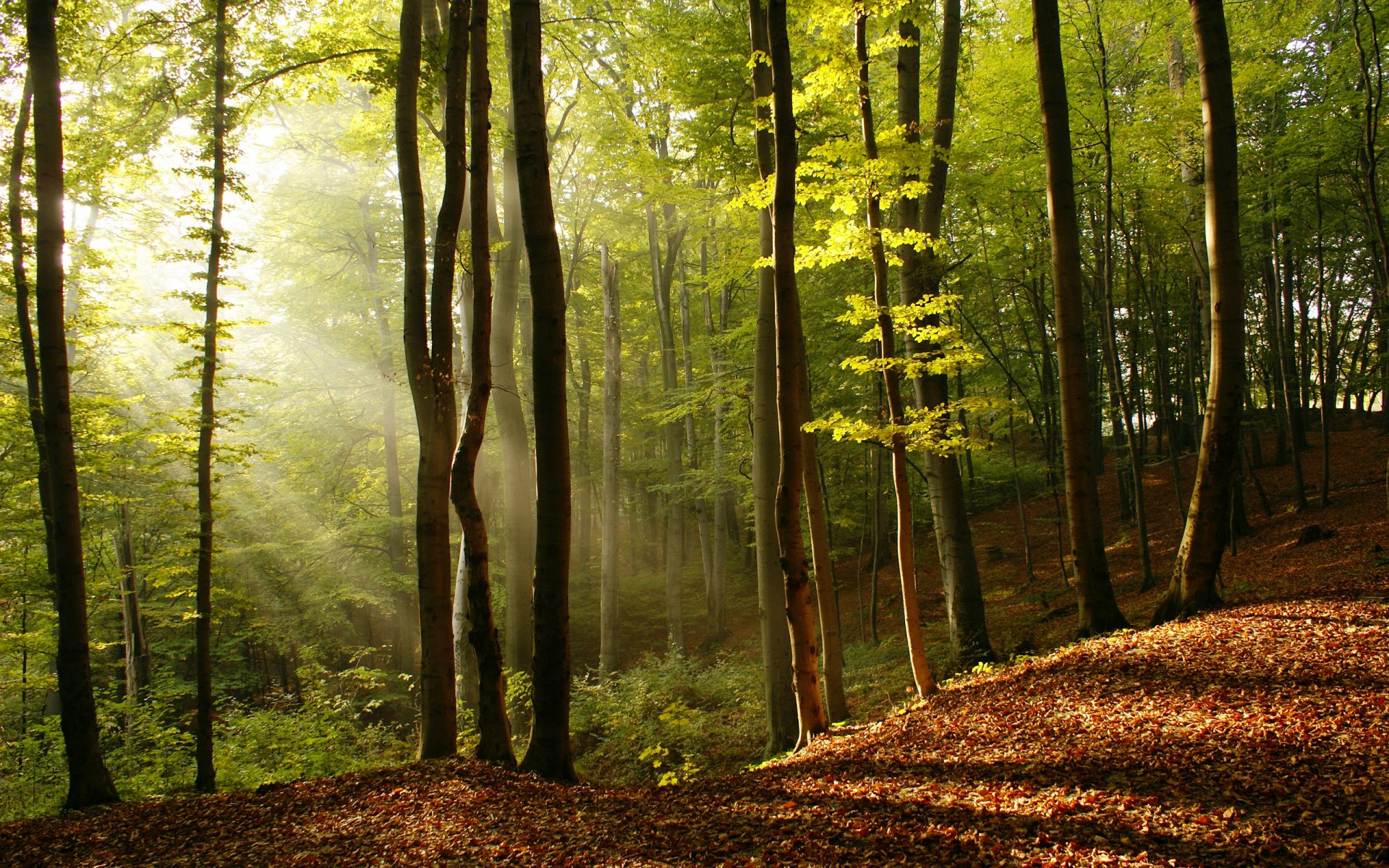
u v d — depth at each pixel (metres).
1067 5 13.73
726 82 12.64
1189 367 18.02
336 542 19.89
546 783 7.31
